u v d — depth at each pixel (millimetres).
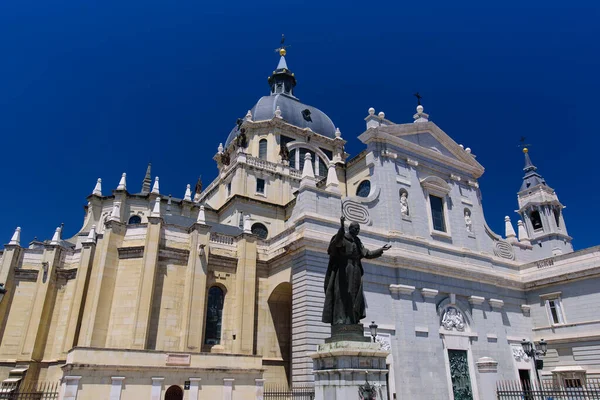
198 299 34000
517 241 47438
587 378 36812
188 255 35906
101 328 32219
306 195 34156
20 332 36469
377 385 12625
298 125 65250
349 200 36406
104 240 34594
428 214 40906
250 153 61188
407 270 36156
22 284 37875
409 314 34625
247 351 34188
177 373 26047
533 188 78125
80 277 35219
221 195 58219
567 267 41406
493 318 40000
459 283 39094
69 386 22906
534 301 43438
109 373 24141
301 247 32188
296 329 30531
